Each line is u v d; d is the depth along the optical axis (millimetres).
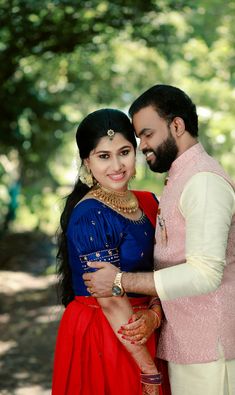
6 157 11031
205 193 2318
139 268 2555
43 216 12828
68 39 7742
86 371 2553
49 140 11516
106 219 2486
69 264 2672
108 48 9656
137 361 2471
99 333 2545
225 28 9500
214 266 2262
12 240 11531
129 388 2535
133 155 2533
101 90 12289
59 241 2727
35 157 11477
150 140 2467
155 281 2307
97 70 11289
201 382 2439
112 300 2404
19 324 6098
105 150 2480
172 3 7500
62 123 11266
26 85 9758
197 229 2299
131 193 2680
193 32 9406
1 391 4363
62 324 2643
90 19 7434
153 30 8055
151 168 2529
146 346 2506
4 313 6543
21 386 4465
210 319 2410
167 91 2463
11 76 8734
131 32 8039
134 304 2568
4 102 9594
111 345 2529
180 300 2445
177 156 2477
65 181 16750
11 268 9102
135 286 2336
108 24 7555
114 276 2363
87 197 2559
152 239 2631
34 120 10727
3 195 11969
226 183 2359
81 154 2570
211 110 8172
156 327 2496
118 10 7316
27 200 12641
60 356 2619
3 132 10234
